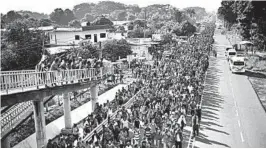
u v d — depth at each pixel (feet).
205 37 259.60
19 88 58.90
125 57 182.80
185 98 85.92
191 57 151.64
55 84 67.41
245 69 156.76
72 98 115.14
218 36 344.28
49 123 87.56
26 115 66.69
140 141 64.08
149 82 106.42
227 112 89.81
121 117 73.82
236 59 148.56
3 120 60.64
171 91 95.81
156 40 233.96
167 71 125.59
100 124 71.97
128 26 311.68
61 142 59.06
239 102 99.91
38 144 65.36
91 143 60.34
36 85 62.34
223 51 223.92
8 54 116.78
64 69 73.72
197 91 94.63
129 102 92.53
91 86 87.97
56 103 111.96
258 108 93.91
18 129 79.92
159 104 79.61
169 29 334.24
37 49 129.29
